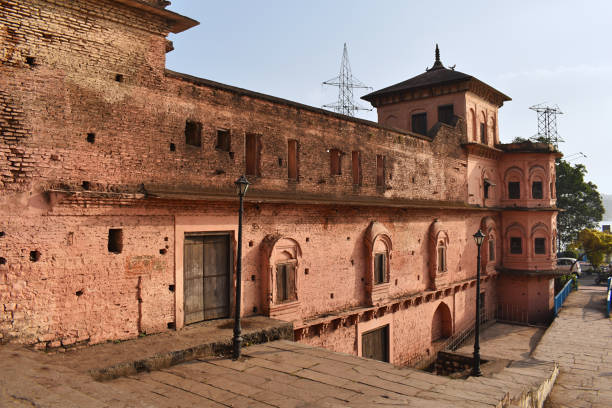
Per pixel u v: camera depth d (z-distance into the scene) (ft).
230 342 36.52
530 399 41.09
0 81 29.55
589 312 93.81
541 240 97.25
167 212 38.52
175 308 38.81
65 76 32.60
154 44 38.09
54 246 31.71
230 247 44.19
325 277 53.57
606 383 54.34
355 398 27.02
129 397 22.18
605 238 168.86
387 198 63.57
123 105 35.86
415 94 90.63
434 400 27.09
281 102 48.55
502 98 97.91
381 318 61.36
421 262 70.85
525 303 95.91
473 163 87.45
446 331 78.79
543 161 97.91
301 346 38.47
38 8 31.32
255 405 25.55
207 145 41.70
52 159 31.83
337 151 56.29
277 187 48.03
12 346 29.12
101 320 34.04
